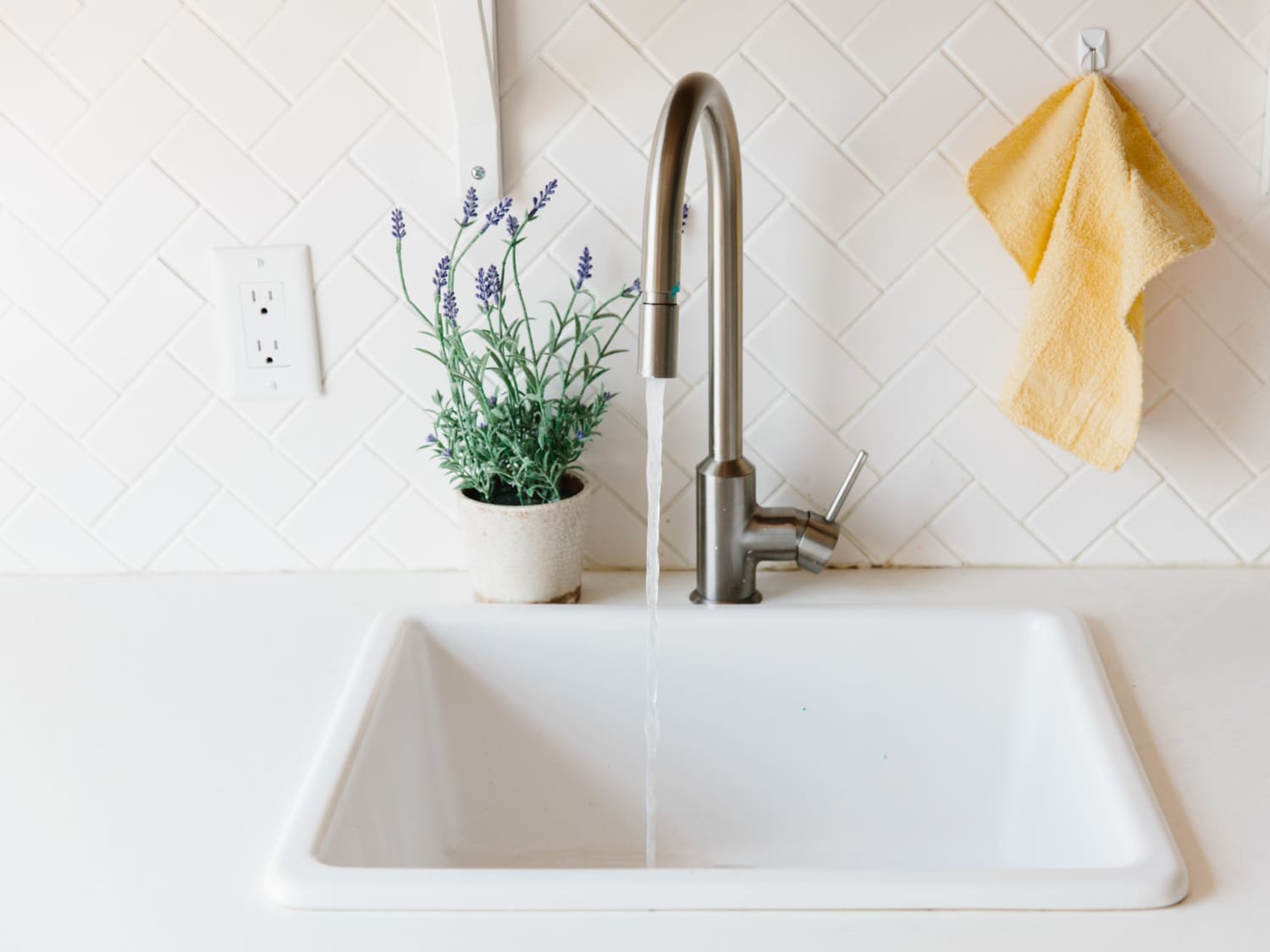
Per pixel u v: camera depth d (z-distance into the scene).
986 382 1.24
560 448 1.19
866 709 1.16
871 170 1.20
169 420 1.28
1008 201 1.16
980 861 1.14
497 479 1.22
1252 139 1.17
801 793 1.18
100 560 1.32
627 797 1.19
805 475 1.28
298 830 0.84
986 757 1.15
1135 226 1.08
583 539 1.20
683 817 1.19
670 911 0.78
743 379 1.25
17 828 0.88
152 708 1.05
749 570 1.20
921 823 1.17
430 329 1.25
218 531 1.31
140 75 1.19
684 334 1.24
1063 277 1.14
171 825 0.88
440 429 1.19
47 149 1.21
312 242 1.23
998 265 1.21
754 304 1.24
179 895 0.80
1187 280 1.21
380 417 1.28
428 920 0.77
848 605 1.17
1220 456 1.24
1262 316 1.21
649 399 1.03
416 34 1.18
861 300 1.23
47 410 1.28
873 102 1.18
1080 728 0.97
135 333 1.26
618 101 1.19
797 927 0.76
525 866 1.17
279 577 1.31
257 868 0.83
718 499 1.16
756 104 1.19
